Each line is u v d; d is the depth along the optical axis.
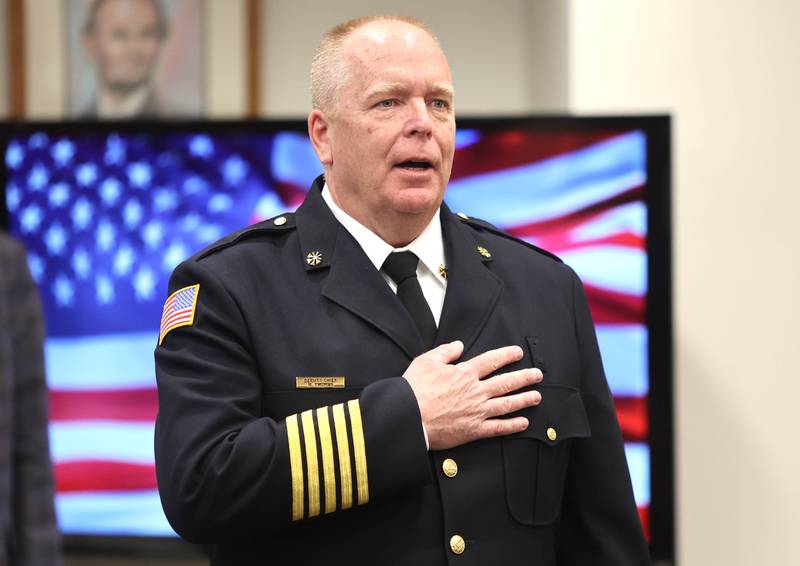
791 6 8.52
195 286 4.26
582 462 4.50
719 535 8.48
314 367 4.12
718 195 8.55
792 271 8.49
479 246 4.63
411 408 3.94
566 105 8.77
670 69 8.58
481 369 4.09
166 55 10.07
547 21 9.45
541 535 4.20
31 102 10.05
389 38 4.32
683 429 8.54
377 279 4.30
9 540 6.41
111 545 8.61
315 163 8.67
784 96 8.52
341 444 3.88
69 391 8.73
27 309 6.80
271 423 3.95
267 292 4.28
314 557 3.97
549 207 8.52
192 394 4.03
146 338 8.73
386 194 4.25
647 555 4.48
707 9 8.57
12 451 6.54
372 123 4.25
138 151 8.75
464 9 10.22
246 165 8.69
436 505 4.03
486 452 4.12
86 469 8.70
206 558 8.79
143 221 8.73
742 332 8.52
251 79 10.05
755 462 8.47
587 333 4.64
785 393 8.47
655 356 8.41
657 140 8.41
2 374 6.47
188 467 3.90
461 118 8.57
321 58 4.50
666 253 8.41
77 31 10.07
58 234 8.77
